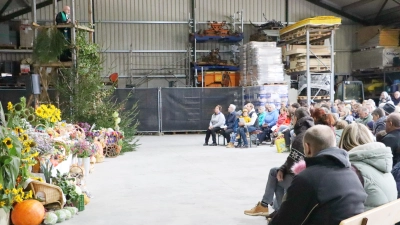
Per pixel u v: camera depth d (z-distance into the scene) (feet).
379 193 10.07
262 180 24.56
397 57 64.44
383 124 21.83
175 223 16.44
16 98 52.13
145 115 57.31
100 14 67.10
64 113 37.06
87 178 25.73
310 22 51.42
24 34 64.34
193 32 68.80
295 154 14.43
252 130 40.75
